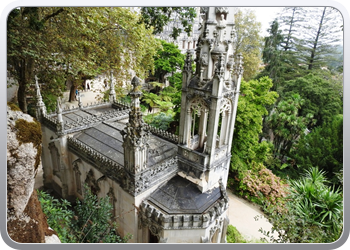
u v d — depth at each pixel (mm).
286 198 17766
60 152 22453
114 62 32688
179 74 41219
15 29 19000
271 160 37719
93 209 12578
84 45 27188
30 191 8523
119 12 28672
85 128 23688
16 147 7887
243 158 33031
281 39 41406
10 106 8766
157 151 19531
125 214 17344
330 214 14914
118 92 35625
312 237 12922
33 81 25031
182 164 18219
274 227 13789
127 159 15570
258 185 29469
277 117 38062
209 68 15188
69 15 21875
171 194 16859
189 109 16859
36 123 9156
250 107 29750
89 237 11719
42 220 9602
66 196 23656
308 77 39719
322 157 31109
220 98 15102
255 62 43312
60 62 24578
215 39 14695
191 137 19469
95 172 19859
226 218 18484
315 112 38500
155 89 62188
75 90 46219
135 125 14734
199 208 16078
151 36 36250
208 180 17219
